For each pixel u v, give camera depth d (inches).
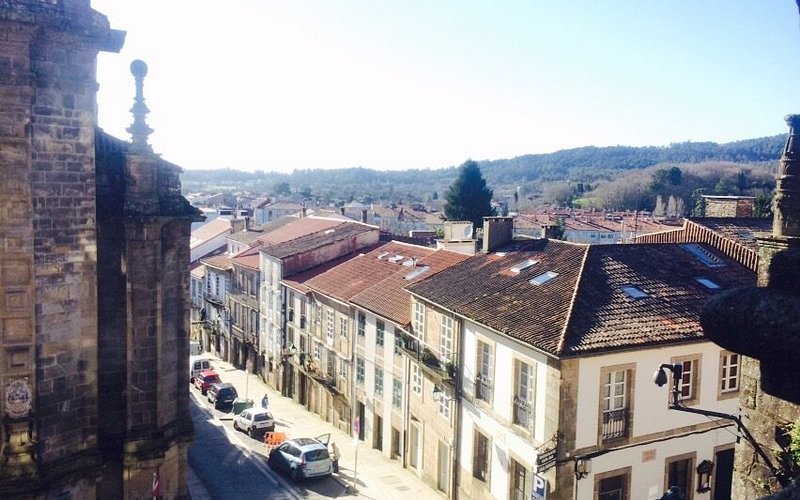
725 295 162.4
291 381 1865.2
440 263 1438.2
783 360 150.9
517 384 902.4
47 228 531.8
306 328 1740.9
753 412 458.3
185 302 673.6
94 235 559.5
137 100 618.8
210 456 1321.4
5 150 501.4
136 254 622.8
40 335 530.3
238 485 1160.2
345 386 1530.5
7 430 515.2
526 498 878.4
